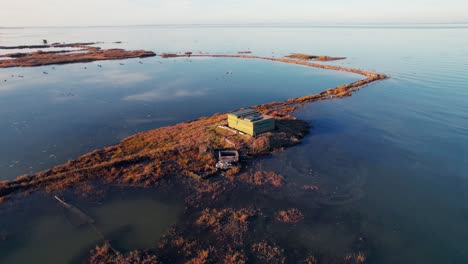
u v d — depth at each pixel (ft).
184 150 120.37
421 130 148.15
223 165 108.58
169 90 231.30
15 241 74.43
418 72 283.38
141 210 86.22
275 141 128.16
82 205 88.33
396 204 90.27
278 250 71.41
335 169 110.42
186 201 90.53
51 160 118.83
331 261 68.64
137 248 72.02
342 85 244.63
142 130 151.33
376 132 145.79
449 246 73.46
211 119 159.02
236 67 332.39
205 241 74.33
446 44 513.86
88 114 174.19
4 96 209.46
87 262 68.03
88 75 286.87
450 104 186.80
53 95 213.66
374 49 469.57
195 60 387.34
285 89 235.81
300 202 90.63
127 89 233.35
